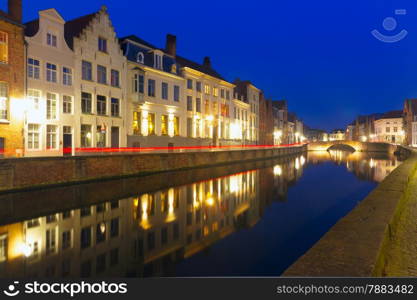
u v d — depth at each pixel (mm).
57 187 17906
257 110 62500
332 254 4121
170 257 8891
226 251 9438
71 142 23500
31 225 11516
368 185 23984
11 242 9766
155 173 26141
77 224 11867
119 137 27734
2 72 18594
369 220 5992
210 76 41969
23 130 19641
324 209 15625
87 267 8016
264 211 15156
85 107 24750
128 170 23219
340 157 64250
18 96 19438
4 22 18672
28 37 20328
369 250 4266
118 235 10852
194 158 32031
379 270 4148
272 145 74250
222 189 21188
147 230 11531
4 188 15586
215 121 44281
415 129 75875
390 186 10469
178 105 35469
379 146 91062
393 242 6117
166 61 34750
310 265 3760
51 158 17750
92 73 25172
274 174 31250
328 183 25109
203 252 9375
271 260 8688
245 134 55875
